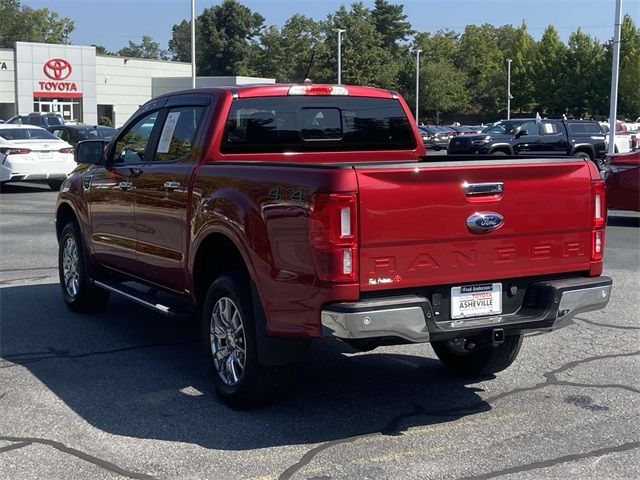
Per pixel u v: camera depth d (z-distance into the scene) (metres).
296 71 92.06
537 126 27.84
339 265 4.54
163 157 6.45
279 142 6.24
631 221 15.80
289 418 5.34
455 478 4.43
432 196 4.75
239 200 5.22
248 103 6.07
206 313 5.66
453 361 6.25
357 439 4.98
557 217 5.19
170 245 6.20
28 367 6.41
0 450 4.78
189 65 66.50
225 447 4.85
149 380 6.11
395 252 4.68
